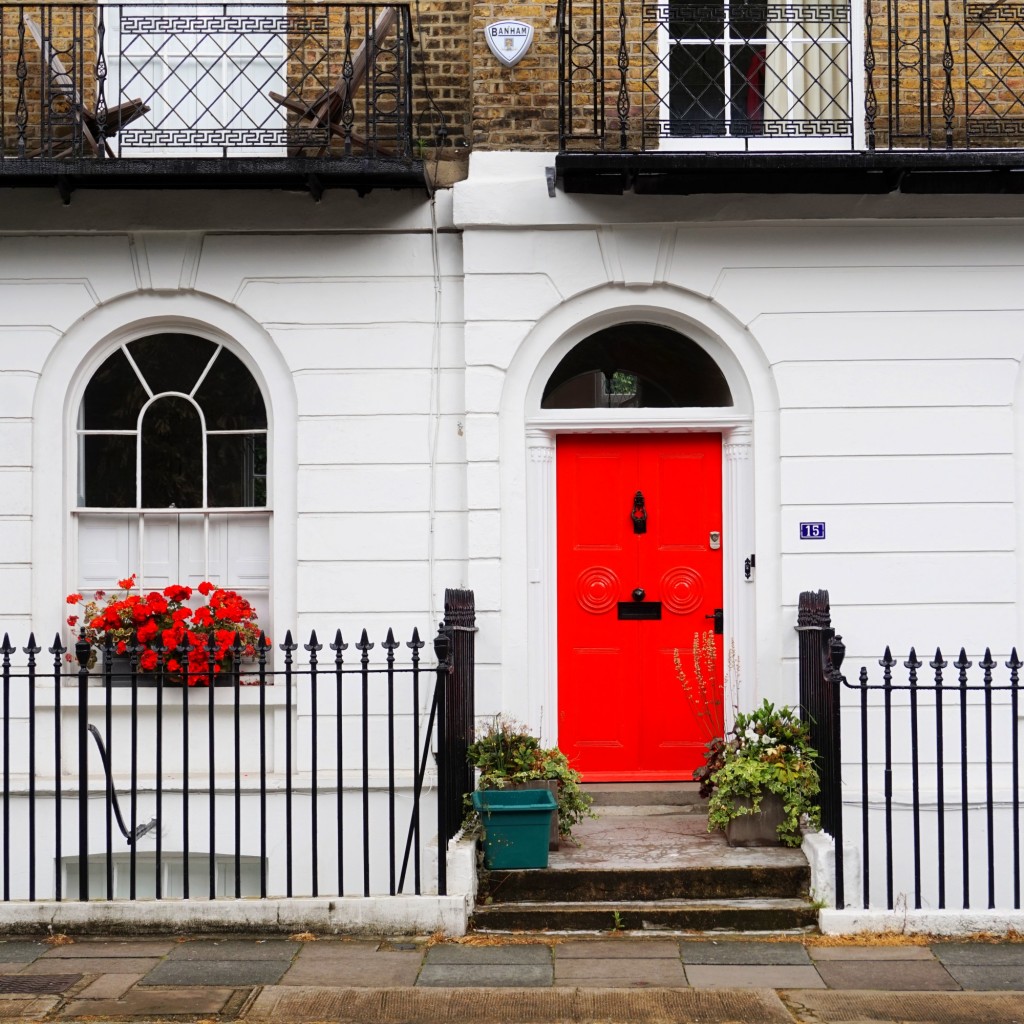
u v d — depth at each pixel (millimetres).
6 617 8062
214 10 8398
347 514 8062
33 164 7605
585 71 8102
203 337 8273
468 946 6188
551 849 7066
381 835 7883
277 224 8078
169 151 8406
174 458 8297
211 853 6434
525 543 8086
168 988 5582
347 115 7758
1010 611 7961
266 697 8047
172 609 8070
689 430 8312
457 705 6828
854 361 8023
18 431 8086
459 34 8258
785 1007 5367
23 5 7785
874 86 8172
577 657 8375
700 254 8039
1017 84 8180
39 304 8125
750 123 8148
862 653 7949
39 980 5680
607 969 5855
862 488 7984
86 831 6402
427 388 8102
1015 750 6305
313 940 6258
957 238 8031
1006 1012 5305
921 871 7871
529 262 8023
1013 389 8039
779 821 7137
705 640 8227
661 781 8312
